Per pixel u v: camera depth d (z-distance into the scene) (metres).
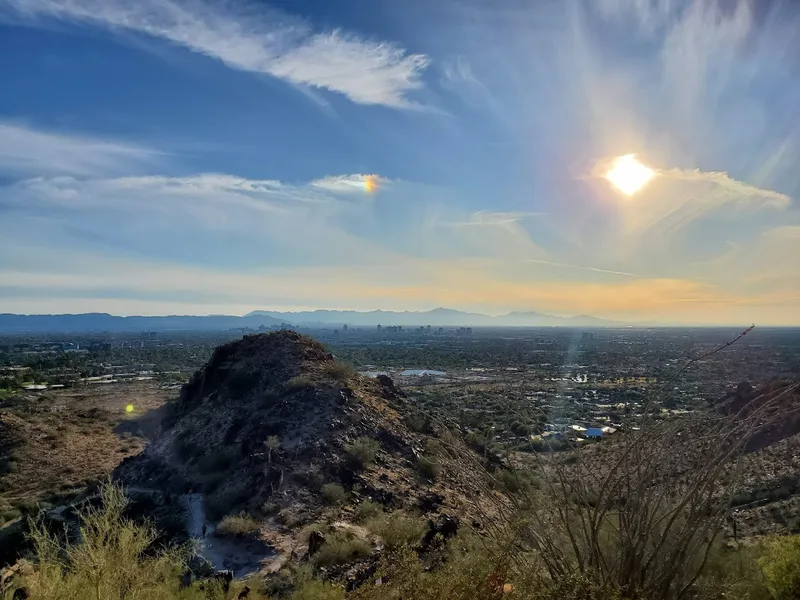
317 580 10.58
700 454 4.77
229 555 14.39
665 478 4.78
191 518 17.53
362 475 19.34
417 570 5.02
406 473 20.41
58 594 5.68
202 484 20.14
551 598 4.21
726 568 5.88
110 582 5.89
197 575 12.62
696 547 4.57
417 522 11.86
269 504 16.81
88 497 19.70
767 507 17.12
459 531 6.39
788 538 6.48
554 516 4.98
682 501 4.54
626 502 4.69
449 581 4.63
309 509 16.77
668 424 4.96
